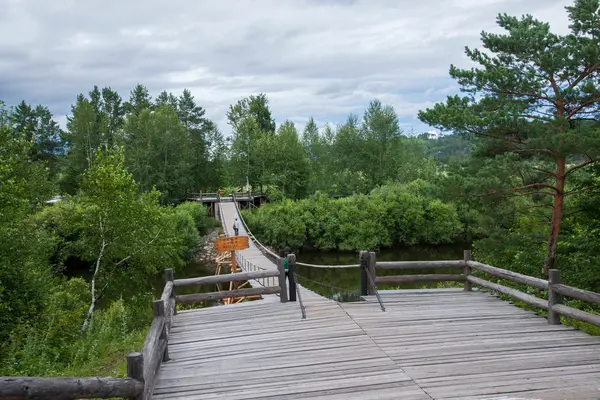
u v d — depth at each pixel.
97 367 8.56
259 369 5.62
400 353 6.00
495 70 12.13
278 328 7.36
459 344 6.33
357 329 7.12
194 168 54.66
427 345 6.31
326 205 40.84
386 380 5.12
